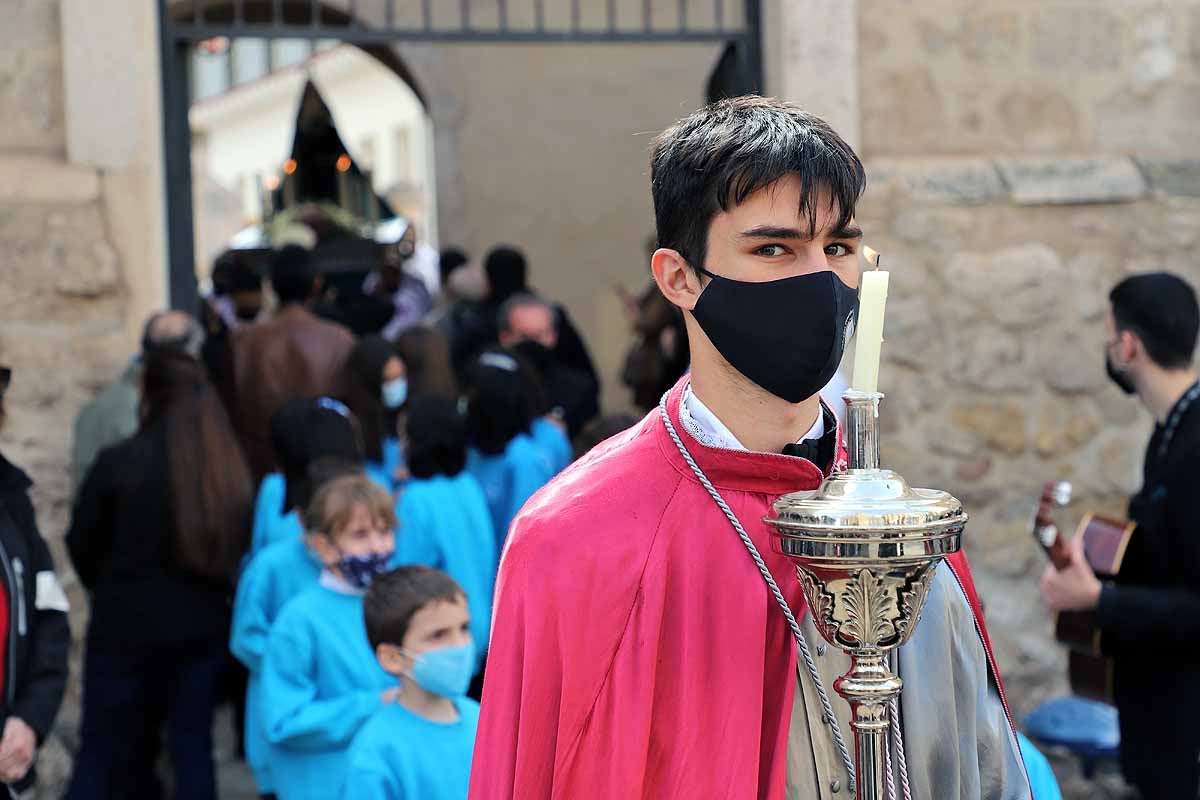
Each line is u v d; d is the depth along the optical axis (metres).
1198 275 5.58
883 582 1.46
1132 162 5.57
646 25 5.64
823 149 1.62
